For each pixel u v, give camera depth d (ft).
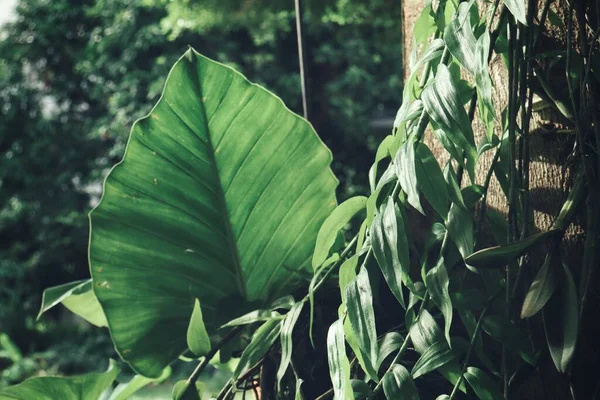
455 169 5.37
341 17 27.84
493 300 4.65
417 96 4.93
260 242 5.96
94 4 38.06
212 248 5.93
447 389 5.11
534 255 4.87
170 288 5.95
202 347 5.61
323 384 5.50
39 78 37.68
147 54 34.73
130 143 5.72
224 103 5.73
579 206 4.52
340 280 4.75
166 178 5.81
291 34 33.37
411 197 4.47
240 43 34.37
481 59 4.41
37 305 34.76
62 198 35.55
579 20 4.63
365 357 4.65
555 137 4.87
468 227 4.48
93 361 30.42
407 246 4.55
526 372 4.68
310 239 5.99
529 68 4.64
